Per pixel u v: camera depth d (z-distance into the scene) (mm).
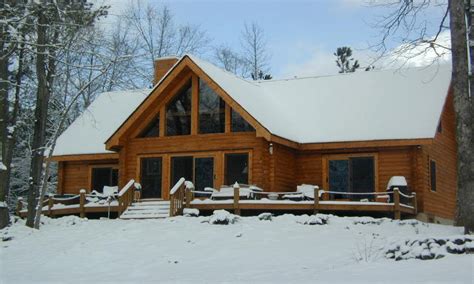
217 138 24281
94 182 29188
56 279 12828
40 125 21172
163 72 30875
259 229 18047
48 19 19906
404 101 25938
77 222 20984
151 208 22641
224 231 17922
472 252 12352
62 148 29156
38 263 15367
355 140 24156
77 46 20766
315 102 27984
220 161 24078
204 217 19891
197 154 24562
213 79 23734
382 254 13586
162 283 11648
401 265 11922
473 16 17359
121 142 25562
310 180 25453
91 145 28812
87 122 30984
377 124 24844
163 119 25484
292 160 25484
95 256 15750
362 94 27453
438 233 16844
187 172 24703
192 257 14977
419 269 11195
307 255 14414
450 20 15922
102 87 37281
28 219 20312
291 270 12617
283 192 23469
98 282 12172
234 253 15102
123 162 25641
